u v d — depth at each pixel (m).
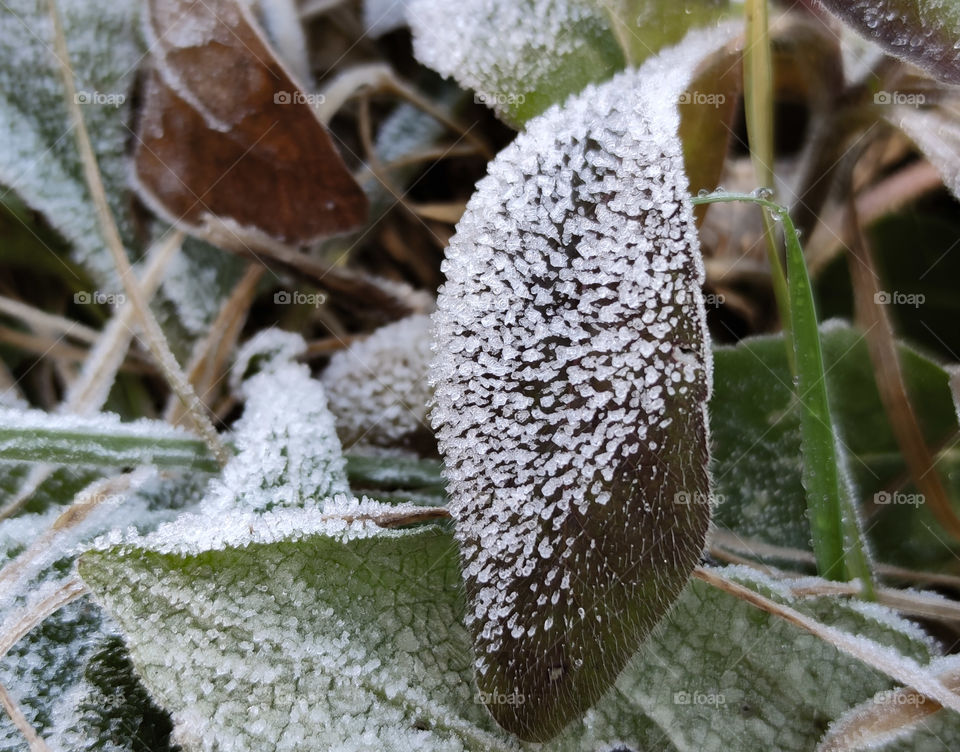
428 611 0.09
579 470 0.08
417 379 0.10
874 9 0.09
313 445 0.10
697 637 0.09
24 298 0.11
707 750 0.09
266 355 0.11
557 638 0.08
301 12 0.12
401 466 0.10
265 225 0.11
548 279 0.08
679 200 0.08
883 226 0.11
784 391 0.10
